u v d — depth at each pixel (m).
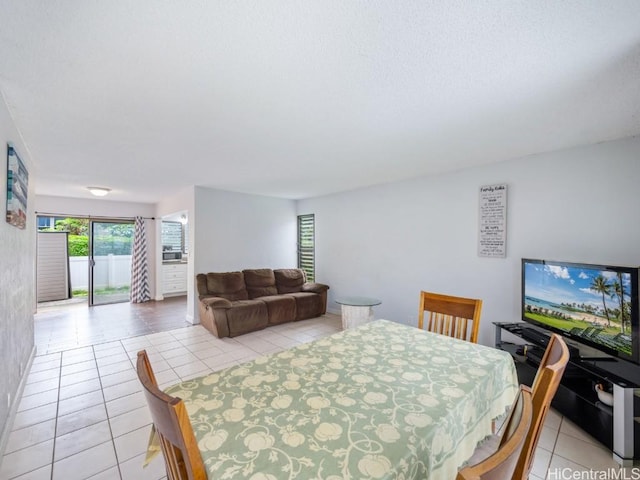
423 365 1.43
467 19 1.11
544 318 2.50
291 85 1.60
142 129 2.22
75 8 1.05
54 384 2.67
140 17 1.10
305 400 1.11
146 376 0.80
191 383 1.24
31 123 2.09
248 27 1.16
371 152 2.80
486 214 3.19
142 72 1.48
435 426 0.95
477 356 1.54
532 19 1.11
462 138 2.40
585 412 2.04
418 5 1.04
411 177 3.91
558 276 2.38
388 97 1.73
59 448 1.83
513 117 1.99
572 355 2.16
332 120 2.06
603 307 2.04
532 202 2.84
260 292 4.93
